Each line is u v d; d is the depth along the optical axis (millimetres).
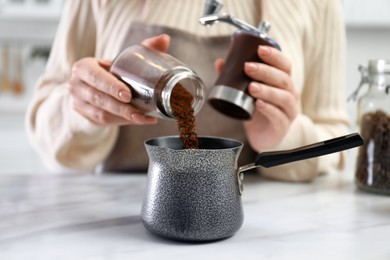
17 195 854
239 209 700
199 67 1002
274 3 1015
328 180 970
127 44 1011
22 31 2318
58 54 1072
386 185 872
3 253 666
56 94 1019
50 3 2076
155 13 1014
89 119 890
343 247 688
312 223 758
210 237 682
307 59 1060
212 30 1010
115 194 870
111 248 680
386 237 716
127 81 758
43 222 752
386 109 892
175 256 661
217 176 679
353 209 813
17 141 2176
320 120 1055
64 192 875
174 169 676
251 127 943
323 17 1041
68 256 661
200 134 1018
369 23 2080
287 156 682
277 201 845
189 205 676
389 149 870
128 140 1026
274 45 823
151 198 693
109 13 1023
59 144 994
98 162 1024
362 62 2314
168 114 730
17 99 2273
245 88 813
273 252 673
